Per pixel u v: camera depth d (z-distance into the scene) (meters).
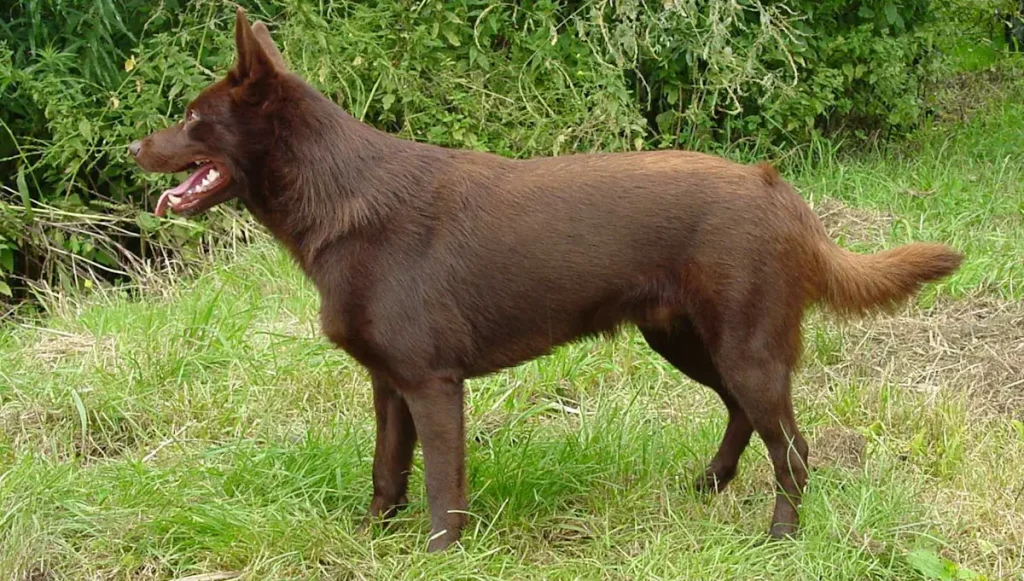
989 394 5.71
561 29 8.98
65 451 5.34
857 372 6.02
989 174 8.70
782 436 4.37
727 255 4.20
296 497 4.81
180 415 5.65
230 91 4.33
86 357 6.13
